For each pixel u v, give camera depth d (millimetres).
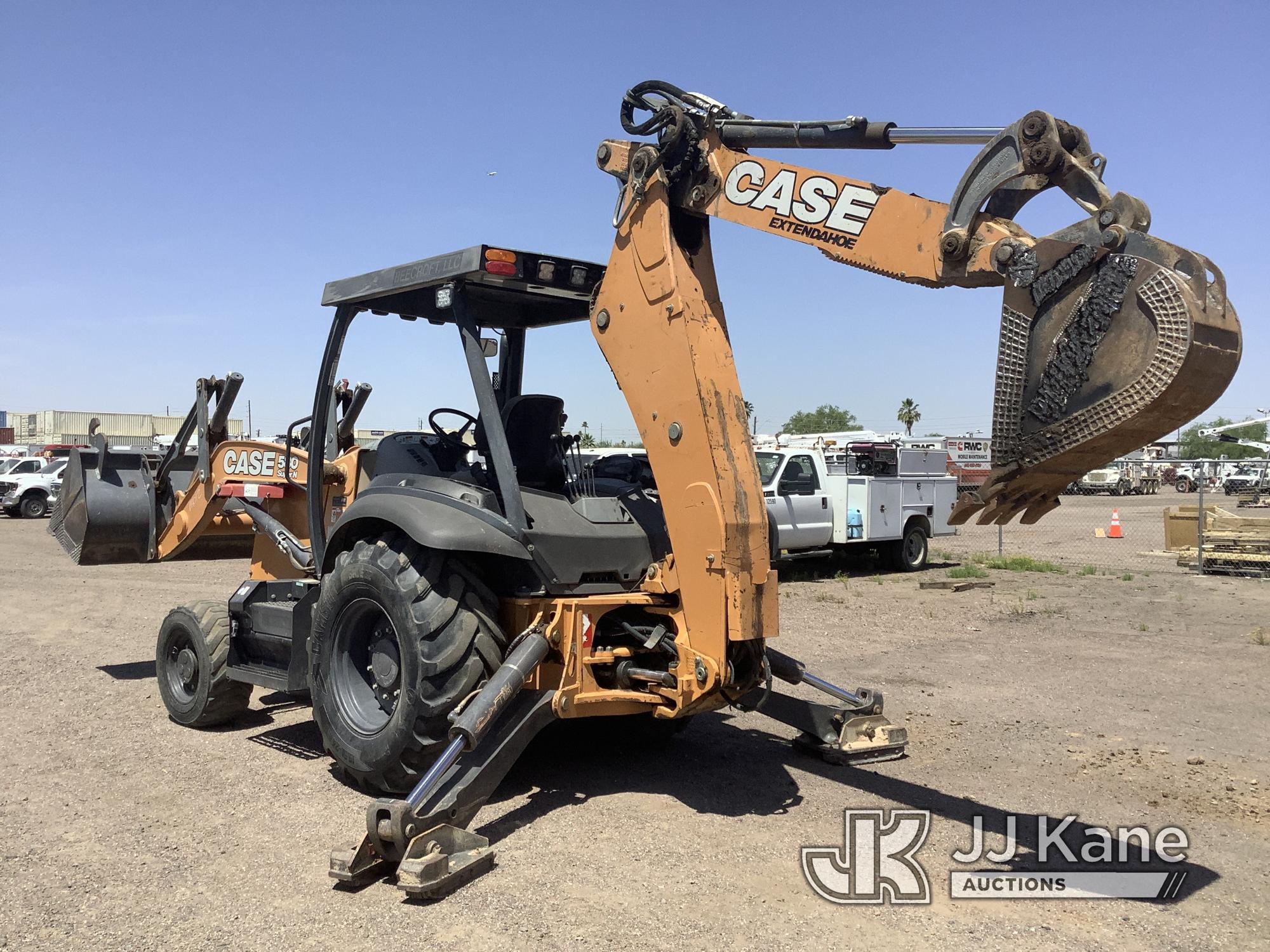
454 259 4656
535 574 4574
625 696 4539
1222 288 2795
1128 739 5801
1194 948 3213
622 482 5379
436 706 4309
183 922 3357
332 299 5480
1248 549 14930
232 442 6984
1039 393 3045
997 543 22031
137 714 6434
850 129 3754
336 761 4969
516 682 4164
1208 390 2814
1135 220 2865
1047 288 3010
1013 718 6297
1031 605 11695
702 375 4195
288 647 5512
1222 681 7434
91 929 3311
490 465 4965
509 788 4875
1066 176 3055
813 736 5422
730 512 4113
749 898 3557
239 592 5887
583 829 4273
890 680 7488
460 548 4223
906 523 15719
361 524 4980
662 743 5746
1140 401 2803
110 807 4574
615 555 4711
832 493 14820
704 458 4164
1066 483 3246
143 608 11570
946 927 3342
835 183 3783
